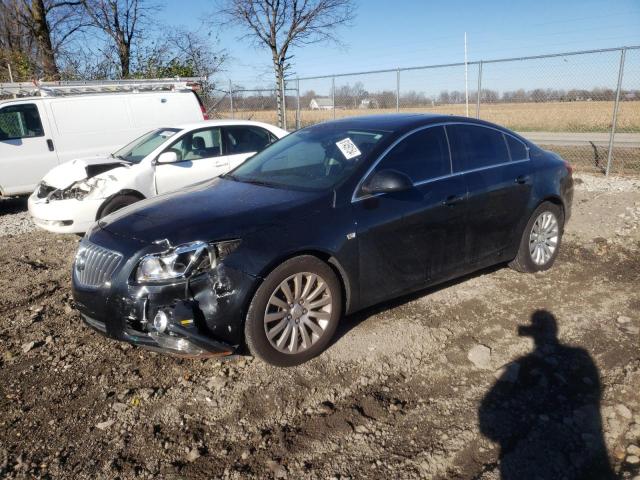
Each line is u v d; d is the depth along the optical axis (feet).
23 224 27.27
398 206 12.76
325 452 9.10
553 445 9.20
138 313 10.50
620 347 12.26
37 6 61.72
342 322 13.60
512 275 16.69
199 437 9.55
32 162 30.55
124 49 65.16
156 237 10.87
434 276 13.93
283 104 53.31
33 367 12.07
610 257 18.62
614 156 43.52
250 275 10.66
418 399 10.50
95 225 12.57
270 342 11.12
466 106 40.65
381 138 13.46
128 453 9.21
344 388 10.87
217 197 12.78
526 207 15.79
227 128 26.05
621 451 9.06
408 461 8.84
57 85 32.73
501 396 10.54
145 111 33.63
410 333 13.00
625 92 37.22
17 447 9.39
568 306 14.44
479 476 8.52
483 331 13.12
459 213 13.98
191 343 10.12
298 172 13.64
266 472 8.68
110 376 11.57
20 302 16.14
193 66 64.80
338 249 11.76
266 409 10.26
